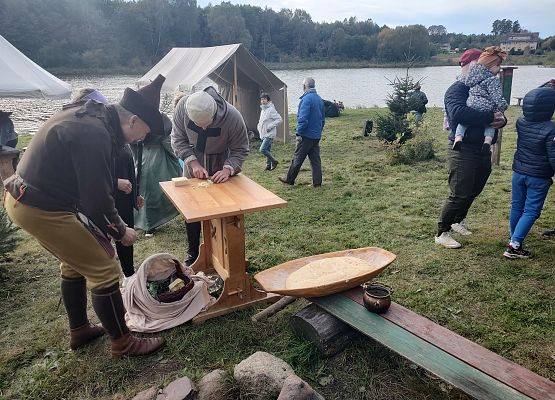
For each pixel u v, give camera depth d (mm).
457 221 4238
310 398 2141
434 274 3676
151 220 4906
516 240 3838
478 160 3855
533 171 3646
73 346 2859
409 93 9930
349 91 31594
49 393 2498
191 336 2934
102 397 2455
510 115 14156
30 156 2314
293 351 2678
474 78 3717
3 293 3693
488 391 1906
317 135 6504
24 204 2303
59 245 2402
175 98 4629
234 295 3186
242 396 2266
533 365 2555
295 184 6941
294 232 4805
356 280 2727
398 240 4453
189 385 2268
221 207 2820
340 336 2662
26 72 8219
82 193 2270
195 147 3553
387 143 9234
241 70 11023
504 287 3400
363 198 6000
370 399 2348
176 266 3223
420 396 2346
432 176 7094
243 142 3592
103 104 2467
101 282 2535
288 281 2826
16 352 2885
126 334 2707
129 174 3494
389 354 2641
